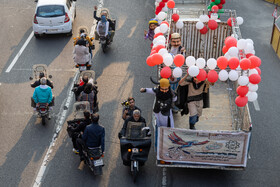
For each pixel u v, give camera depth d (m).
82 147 9.85
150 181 9.84
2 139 11.31
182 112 9.94
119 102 12.95
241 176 9.99
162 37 11.19
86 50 13.34
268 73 14.77
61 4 16.84
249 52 10.06
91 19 18.72
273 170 10.22
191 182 9.80
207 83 9.61
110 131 11.63
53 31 16.84
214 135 8.94
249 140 8.97
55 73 14.61
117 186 9.71
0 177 10.02
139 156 9.51
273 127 11.89
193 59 9.18
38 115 11.99
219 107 10.99
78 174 10.09
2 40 16.98
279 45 15.66
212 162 9.32
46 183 9.84
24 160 10.57
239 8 19.92
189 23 13.24
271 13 19.44
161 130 9.05
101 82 14.02
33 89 13.70
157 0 14.95
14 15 19.25
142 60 15.48
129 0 20.92
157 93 9.22
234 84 11.45
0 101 13.02
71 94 13.40
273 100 13.20
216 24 12.91
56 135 11.49
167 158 9.37
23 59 15.56
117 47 16.42
